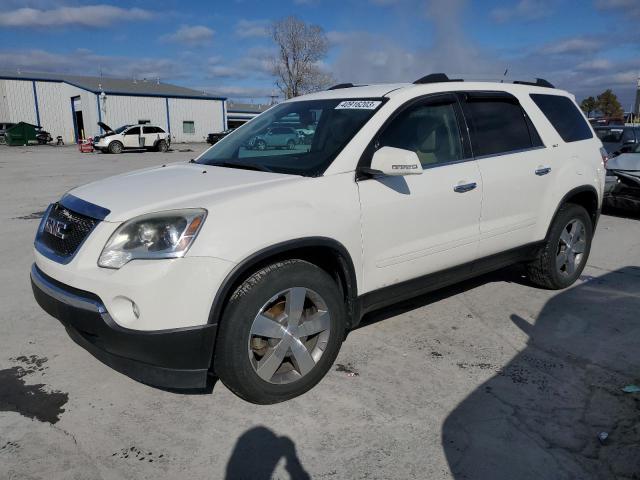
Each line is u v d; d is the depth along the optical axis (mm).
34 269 3445
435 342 4066
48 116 53906
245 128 4543
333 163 3400
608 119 27906
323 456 2773
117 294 2789
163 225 2826
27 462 2709
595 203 5285
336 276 3518
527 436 2926
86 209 3107
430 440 2895
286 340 3164
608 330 4301
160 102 50125
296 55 51562
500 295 5070
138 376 2926
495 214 4293
